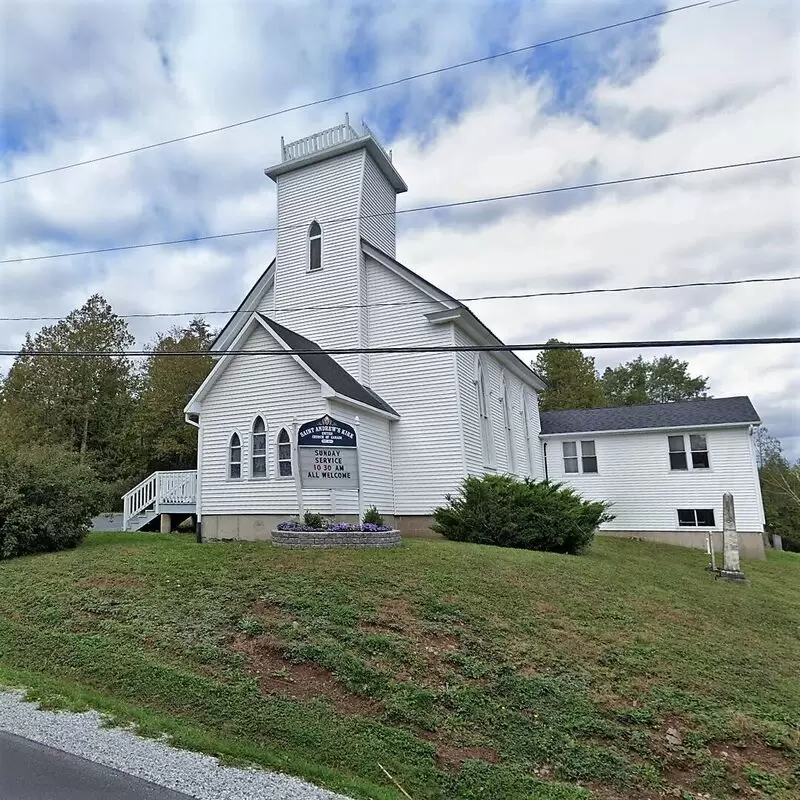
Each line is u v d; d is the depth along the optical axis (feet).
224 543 39.42
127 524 60.64
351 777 14.58
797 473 119.75
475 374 61.21
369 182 63.57
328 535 35.94
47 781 13.03
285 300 63.10
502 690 19.39
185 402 112.37
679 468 76.64
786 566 62.90
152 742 15.37
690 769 16.43
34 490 38.70
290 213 64.80
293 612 24.16
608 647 23.79
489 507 45.34
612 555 49.29
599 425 82.17
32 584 29.78
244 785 13.42
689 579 41.78
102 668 20.29
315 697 18.33
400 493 54.90
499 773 15.28
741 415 73.92
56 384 121.29
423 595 26.73
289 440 46.80
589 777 15.64
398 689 18.76
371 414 52.42
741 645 26.73
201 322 130.82
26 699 18.12
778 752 17.63
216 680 19.17
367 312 59.41
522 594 28.89
